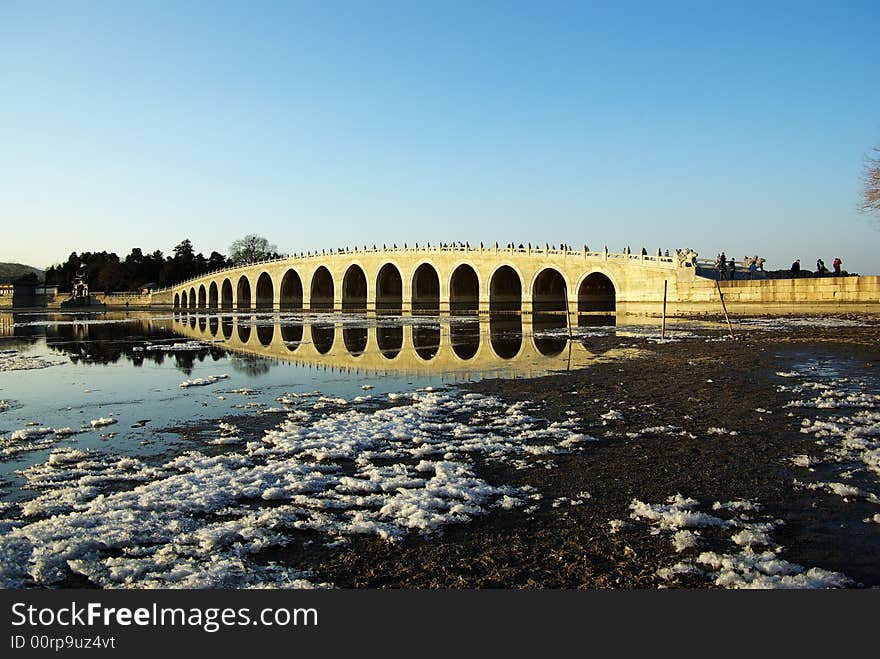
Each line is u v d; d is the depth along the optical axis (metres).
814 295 53.44
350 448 13.03
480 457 12.30
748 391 19.06
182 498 9.94
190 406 18.62
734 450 12.41
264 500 10.01
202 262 190.62
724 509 9.20
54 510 9.66
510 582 7.09
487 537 8.33
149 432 15.24
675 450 12.53
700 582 6.98
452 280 95.56
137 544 8.29
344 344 40.31
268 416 16.95
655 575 7.17
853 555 7.57
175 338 48.25
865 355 27.02
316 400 19.41
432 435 14.26
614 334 43.72
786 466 11.25
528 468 11.47
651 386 20.53
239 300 132.75
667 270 66.06
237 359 32.06
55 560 7.69
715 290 61.09
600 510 9.23
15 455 13.21
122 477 11.43
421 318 74.38
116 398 20.23
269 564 7.62
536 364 27.67
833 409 16.08
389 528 8.59
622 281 71.50
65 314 110.56
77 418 17.03
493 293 100.56
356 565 7.58
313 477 11.05
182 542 8.29
